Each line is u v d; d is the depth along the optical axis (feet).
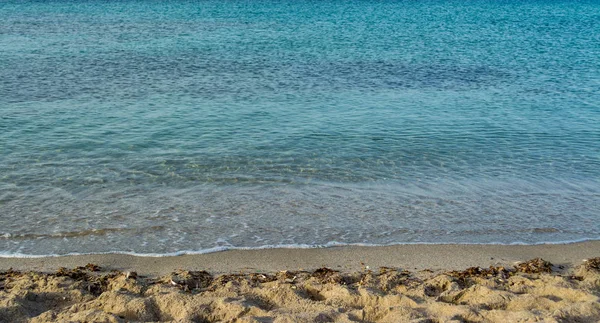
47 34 128.98
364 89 78.28
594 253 34.73
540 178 47.03
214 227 37.09
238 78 84.12
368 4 252.01
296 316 24.57
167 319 25.53
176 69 90.17
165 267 31.94
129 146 52.19
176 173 46.19
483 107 69.67
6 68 87.30
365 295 27.27
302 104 69.26
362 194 43.06
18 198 40.55
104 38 124.26
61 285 28.35
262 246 34.71
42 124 58.18
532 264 32.60
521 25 172.14
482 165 49.83
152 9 205.16
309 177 46.19
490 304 26.30
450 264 33.01
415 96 74.79
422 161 50.49
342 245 35.12
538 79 87.76
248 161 49.26
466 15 205.57
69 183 43.52
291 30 146.51
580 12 230.48
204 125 59.41
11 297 26.09
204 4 234.17
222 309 25.76
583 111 68.44
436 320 24.49
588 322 24.06
